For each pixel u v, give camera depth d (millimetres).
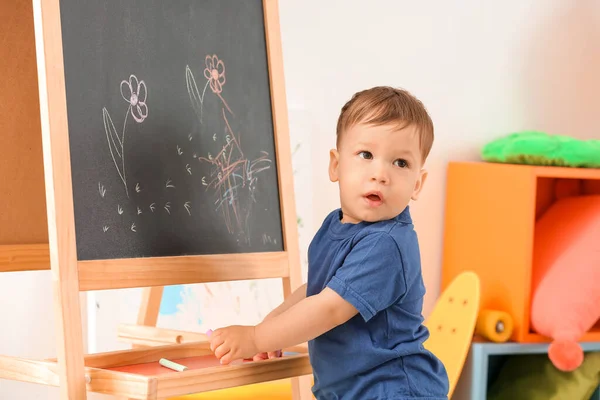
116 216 1163
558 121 2451
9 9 1460
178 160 1270
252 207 1389
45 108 1078
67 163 1088
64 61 1132
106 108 1175
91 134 1149
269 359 1242
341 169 1234
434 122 2279
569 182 2322
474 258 2150
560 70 2447
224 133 1358
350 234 1222
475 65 2328
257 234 1388
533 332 2008
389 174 1188
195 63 1325
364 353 1181
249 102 1416
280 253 1414
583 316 1915
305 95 2104
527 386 2043
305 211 2066
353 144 1212
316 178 2105
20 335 1857
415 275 1204
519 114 2393
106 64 1186
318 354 1229
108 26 1198
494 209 2090
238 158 1376
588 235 2021
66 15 1145
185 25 1321
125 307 1987
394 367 1196
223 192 1338
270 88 1457
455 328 1937
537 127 2420
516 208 2014
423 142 1223
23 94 1479
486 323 1952
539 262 2074
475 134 2332
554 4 2432
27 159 1484
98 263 1116
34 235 1490
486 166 2125
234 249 1338
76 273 1079
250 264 1354
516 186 2016
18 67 1473
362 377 1192
